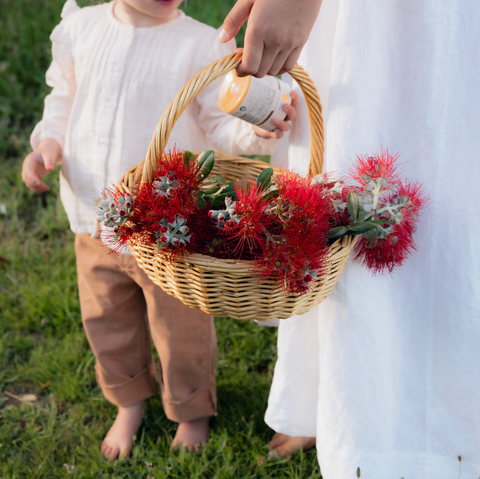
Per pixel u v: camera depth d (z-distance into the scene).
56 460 1.35
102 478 1.28
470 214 0.89
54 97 1.25
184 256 0.75
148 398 1.51
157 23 1.13
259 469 1.25
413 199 0.87
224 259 0.74
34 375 1.58
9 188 2.32
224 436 1.33
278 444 1.32
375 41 0.86
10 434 1.42
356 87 0.88
